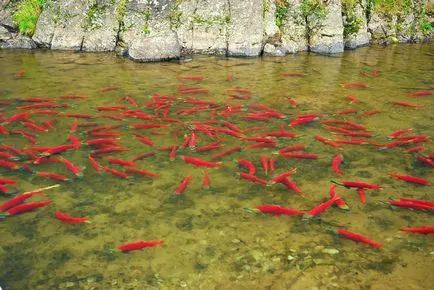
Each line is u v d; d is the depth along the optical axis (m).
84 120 9.33
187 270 5.09
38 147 7.98
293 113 10.11
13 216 6.03
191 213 6.21
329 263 5.22
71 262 5.18
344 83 12.59
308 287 4.84
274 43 15.53
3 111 9.64
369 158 7.98
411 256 5.37
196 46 15.27
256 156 7.94
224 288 4.81
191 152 8.00
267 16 15.59
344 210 6.32
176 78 12.61
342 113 10.19
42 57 14.38
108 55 14.87
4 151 7.77
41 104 10.00
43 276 4.95
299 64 14.55
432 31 18.66
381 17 17.89
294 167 7.60
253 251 5.43
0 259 5.20
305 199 6.61
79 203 6.38
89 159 7.60
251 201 6.53
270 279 4.95
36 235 5.65
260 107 10.26
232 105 10.48
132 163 7.42
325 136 8.84
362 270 5.11
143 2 15.40
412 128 9.38
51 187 6.76
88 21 15.29
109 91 11.34
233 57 15.14
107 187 6.82
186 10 15.42
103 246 5.48
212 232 5.79
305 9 16.09
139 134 8.67
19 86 11.45
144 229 5.83
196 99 10.85
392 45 17.81
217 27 15.27
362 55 16.02
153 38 14.33
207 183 6.96
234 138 8.64
